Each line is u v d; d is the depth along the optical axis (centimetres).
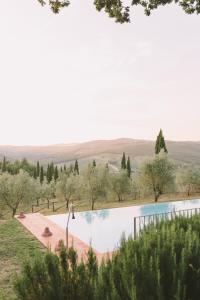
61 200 5578
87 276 501
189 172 4803
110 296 438
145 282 449
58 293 470
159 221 809
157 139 5144
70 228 1898
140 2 765
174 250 531
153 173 3962
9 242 1272
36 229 1549
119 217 2305
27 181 4616
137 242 582
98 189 4522
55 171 8519
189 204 2866
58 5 748
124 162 6969
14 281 489
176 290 442
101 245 1577
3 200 4466
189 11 769
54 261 498
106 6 770
